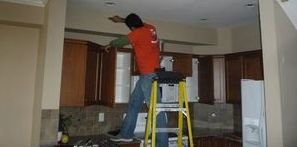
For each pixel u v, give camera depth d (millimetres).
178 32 3918
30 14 2865
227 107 4113
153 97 2102
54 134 2436
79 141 2859
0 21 2809
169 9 3254
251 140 2830
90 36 3516
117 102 3412
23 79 3057
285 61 2334
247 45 3898
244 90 2918
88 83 3070
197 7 3178
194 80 4066
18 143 2980
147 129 2162
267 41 2287
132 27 2574
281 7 2330
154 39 2564
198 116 4273
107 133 3416
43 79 2438
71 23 3170
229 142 3549
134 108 2682
